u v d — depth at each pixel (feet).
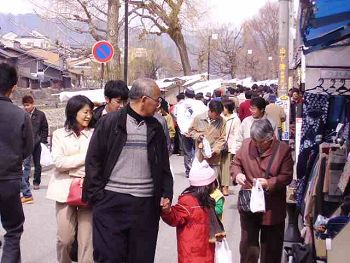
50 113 81.66
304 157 23.17
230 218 30.58
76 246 19.06
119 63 64.34
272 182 18.10
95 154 15.76
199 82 100.07
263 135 18.16
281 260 19.92
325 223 17.53
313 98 25.34
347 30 14.40
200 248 16.38
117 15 64.44
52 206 33.35
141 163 15.62
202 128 34.63
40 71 185.16
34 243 25.61
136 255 15.79
